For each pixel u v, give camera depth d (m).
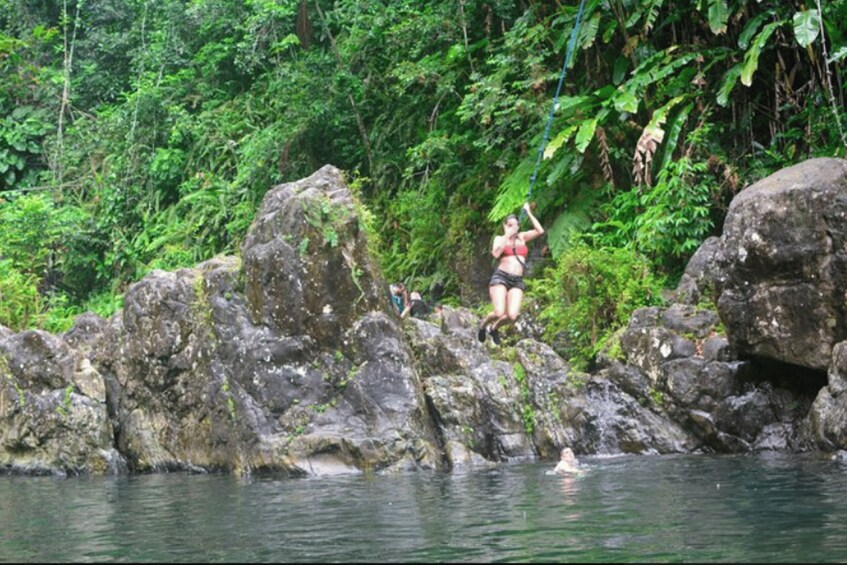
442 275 18.36
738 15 15.02
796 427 11.27
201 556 6.16
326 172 12.46
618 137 16.80
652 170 16.38
